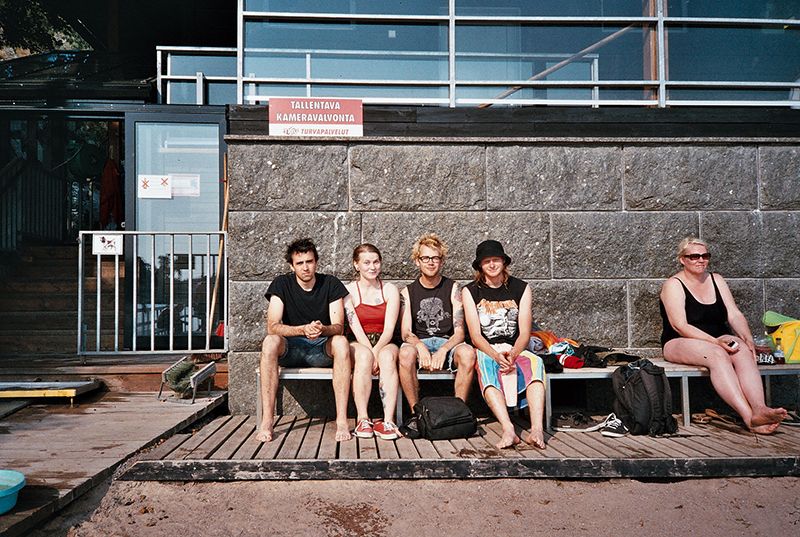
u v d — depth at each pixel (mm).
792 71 6277
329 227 5547
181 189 7223
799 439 4379
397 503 3492
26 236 9891
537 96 6148
